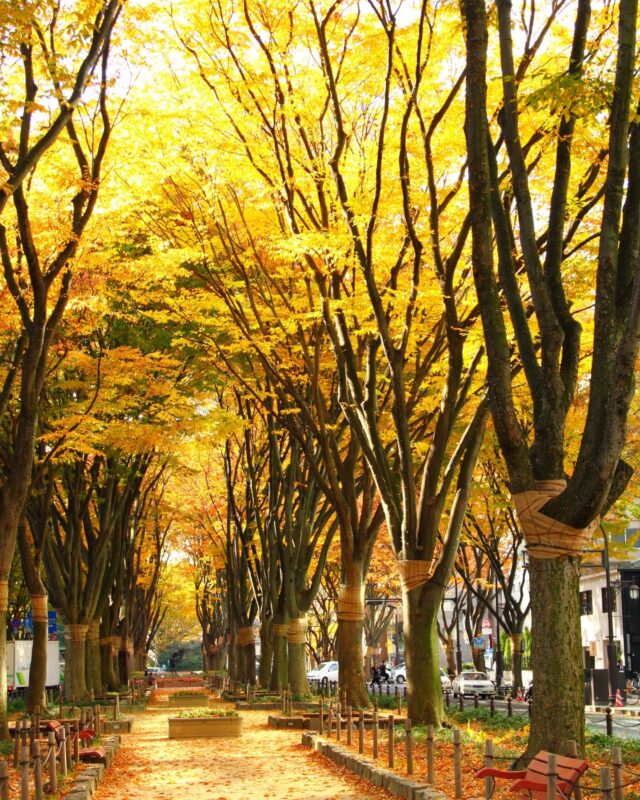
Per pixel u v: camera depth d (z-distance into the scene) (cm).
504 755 1343
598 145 1380
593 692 3484
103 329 2262
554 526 1035
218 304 2016
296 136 1722
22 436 1736
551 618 1041
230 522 3956
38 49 1484
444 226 1777
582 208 1430
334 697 3234
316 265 1689
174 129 1711
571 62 1062
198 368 2484
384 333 1617
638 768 1159
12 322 1780
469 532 3566
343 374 1806
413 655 1778
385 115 1476
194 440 2602
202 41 1636
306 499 3027
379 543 4316
